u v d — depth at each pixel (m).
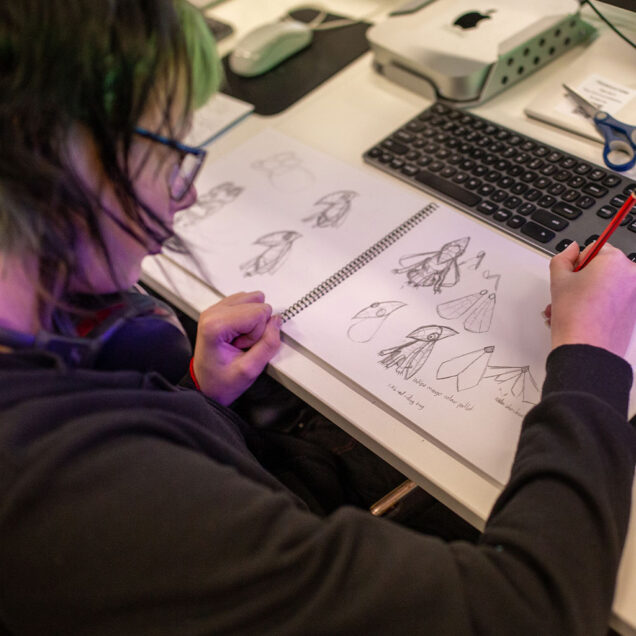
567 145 0.67
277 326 0.57
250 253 0.65
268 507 0.33
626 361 0.43
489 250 0.59
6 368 0.34
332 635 0.31
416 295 0.57
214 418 0.48
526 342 0.51
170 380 0.49
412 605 0.32
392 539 0.34
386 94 0.80
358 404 0.51
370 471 0.81
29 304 0.36
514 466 0.41
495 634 0.32
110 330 0.41
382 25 0.82
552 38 0.75
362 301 0.58
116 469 0.32
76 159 0.32
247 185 0.73
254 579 0.31
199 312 0.63
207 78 0.39
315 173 0.72
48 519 0.30
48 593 0.31
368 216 0.66
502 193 0.63
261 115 0.82
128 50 0.31
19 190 0.31
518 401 0.48
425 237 0.62
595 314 0.45
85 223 0.35
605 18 0.73
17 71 0.29
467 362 0.51
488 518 0.41
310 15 0.98
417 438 0.48
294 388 0.55
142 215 0.38
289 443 0.73
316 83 0.85
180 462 0.33
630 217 0.58
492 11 0.77
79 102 0.31
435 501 0.79
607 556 0.35
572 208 0.60
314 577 0.32
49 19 0.29
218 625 0.31
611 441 0.39
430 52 0.74
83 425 0.32
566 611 0.33
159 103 0.35
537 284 0.56
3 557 0.31
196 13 0.37
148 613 0.31
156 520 0.31
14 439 0.31
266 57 0.87
